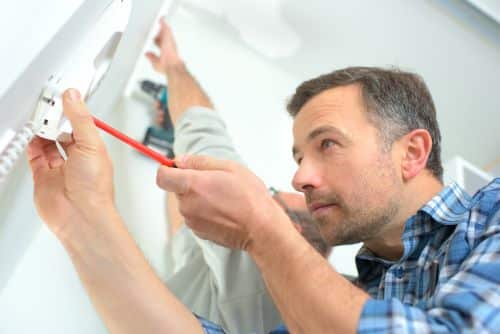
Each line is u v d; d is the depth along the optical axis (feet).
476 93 5.58
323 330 1.83
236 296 3.52
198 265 3.92
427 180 2.98
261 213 2.10
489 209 2.50
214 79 5.28
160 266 4.06
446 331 1.73
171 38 4.95
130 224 4.12
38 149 2.25
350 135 2.81
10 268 3.24
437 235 2.69
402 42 5.22
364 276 3.18
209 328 2.64
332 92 3.03
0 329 3.22
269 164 5.20
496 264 1.94
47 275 3.53
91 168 2.15
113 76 3.41
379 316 1.79
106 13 1.90
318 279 1.91
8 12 1.41
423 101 3.14
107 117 4.27
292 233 2.08
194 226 2.31
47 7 1.51
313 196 2.80
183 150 4.34
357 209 2.75
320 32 5.28
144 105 4.76
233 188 2.11
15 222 2.70
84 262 2.39
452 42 5.12
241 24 5.37
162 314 2.45
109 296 2.42
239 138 5.16
